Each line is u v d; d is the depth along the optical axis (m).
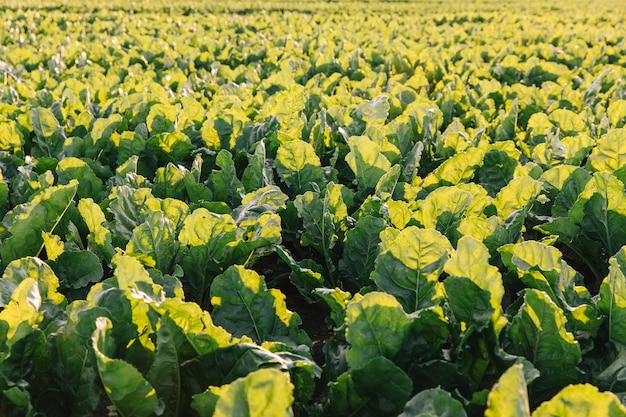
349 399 1.88
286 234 3.25
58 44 8.48
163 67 7.20
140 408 1.72
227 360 1.91
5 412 1.85
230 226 2.60
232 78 6.47
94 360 1.87
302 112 4.38
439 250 2.16
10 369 1.89
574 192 3.19
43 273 2.22
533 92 5.50
